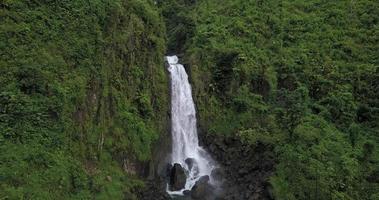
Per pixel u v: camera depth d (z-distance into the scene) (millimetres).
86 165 19797
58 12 21562
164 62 28625
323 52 32125
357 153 24172
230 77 30125
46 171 17234
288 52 32469
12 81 18141
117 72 23531
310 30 34719
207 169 26359
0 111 17312
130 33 24875
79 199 17969
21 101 17875
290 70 30719
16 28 19422
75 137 19578
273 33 35031
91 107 20969
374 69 29562
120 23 24453
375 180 22828
